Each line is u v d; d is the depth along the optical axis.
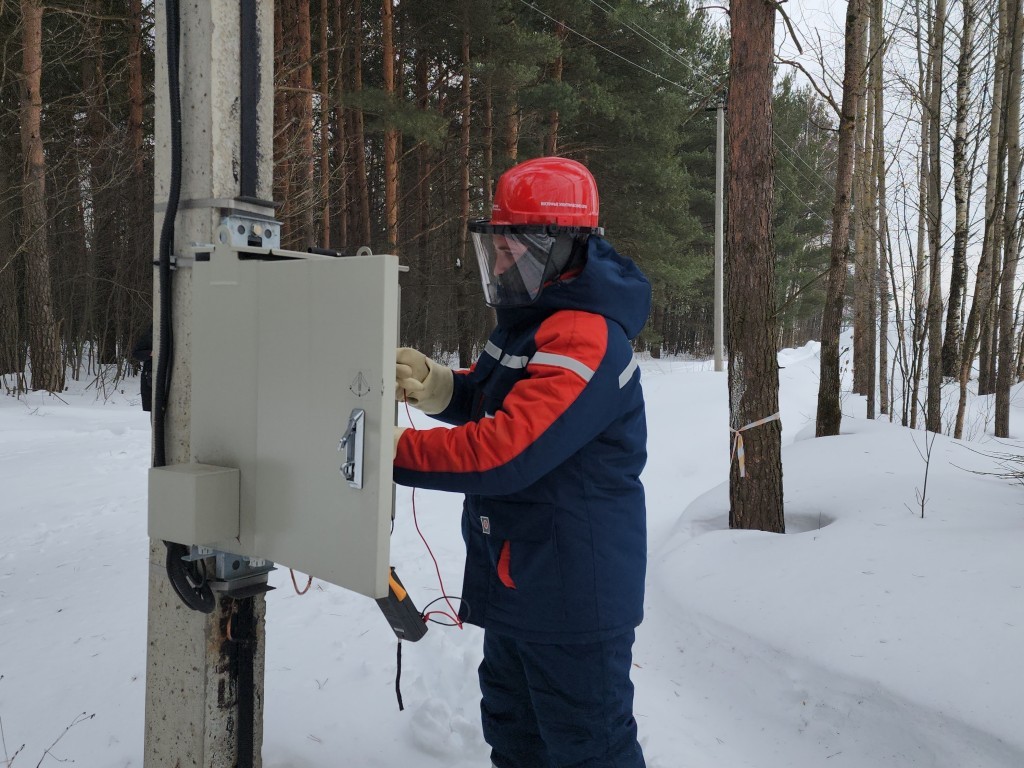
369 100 13.90
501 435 1.54
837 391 7.04
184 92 1.62
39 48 13.59
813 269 30.62
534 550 1.73
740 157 4.55
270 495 1.51
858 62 6.37
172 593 1.74
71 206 17.08
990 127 10.74
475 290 19.64
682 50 19.75
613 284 1.71
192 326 1.64
